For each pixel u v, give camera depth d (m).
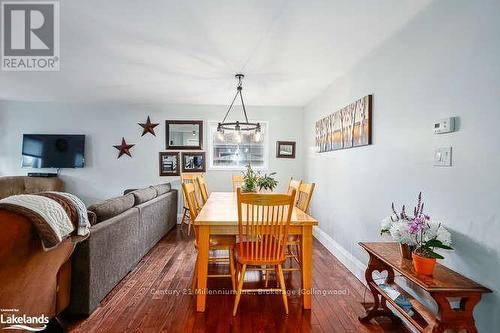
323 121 3.91
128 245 2.68
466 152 1.51
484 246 1.39
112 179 4.99
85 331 1.82
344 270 2.92
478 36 1.44
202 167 5.04
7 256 1.26
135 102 4.88
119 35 2.30
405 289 1.97
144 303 2.18
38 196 1.54
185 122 5.02
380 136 2.39
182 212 5.02
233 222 2.10
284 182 5.14
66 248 1.67
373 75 2.53
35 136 4.83
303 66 2.99
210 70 3.14
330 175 3.60
